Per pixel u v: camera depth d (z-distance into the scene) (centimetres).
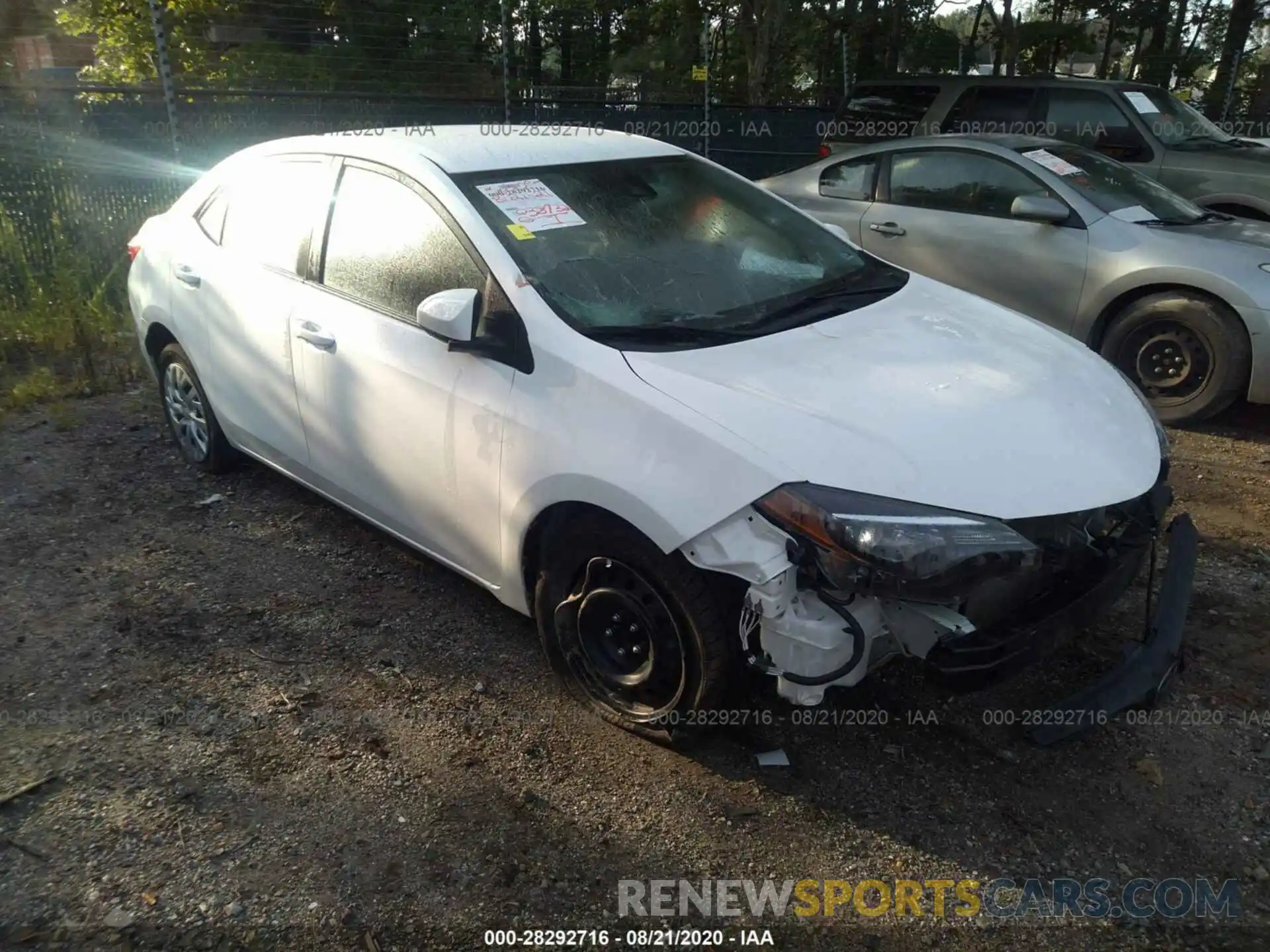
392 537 417
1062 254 611
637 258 352
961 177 671
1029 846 276
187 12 1072
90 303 698
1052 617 274
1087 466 285
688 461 271
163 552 434
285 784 296
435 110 965
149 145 808
